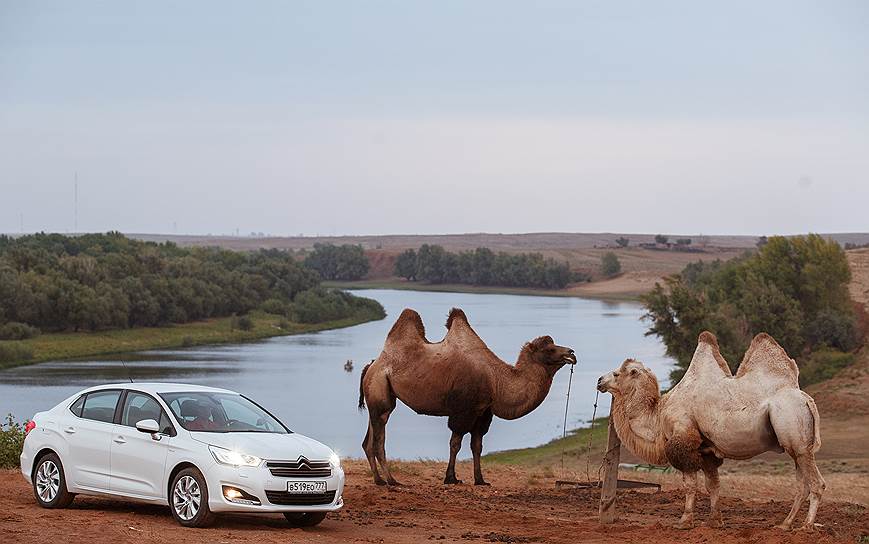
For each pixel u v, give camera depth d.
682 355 67.88
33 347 95.75
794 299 74.31
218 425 12.32
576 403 59.31
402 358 18.28
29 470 13.13
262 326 128.50
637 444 13.49
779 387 12.26
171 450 11.86
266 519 12.91
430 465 23.08
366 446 18.48
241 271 155.62
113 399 12.75
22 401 59.75
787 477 24.39
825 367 68.12
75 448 12.66
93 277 120.75
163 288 123.25
